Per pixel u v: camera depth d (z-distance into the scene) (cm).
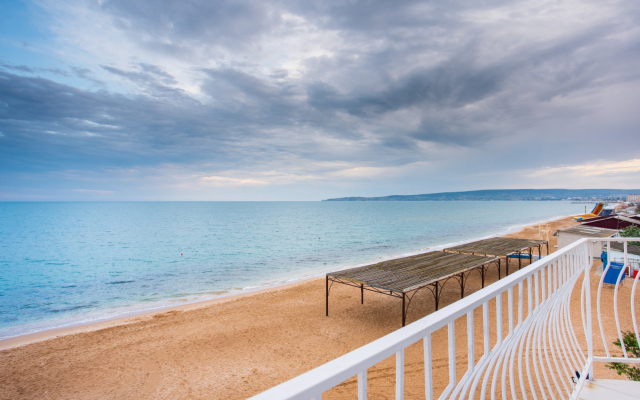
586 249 330
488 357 167
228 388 820
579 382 290
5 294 1994
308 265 2750
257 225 7256
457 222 7356
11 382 873
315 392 80
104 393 816
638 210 6881
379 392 726
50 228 6869
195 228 6675
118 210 16112
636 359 306
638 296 1141
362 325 1201
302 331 1159
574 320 959
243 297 1630
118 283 2250
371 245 3928
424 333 117
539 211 12544
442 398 132
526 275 207
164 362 960
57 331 1260
